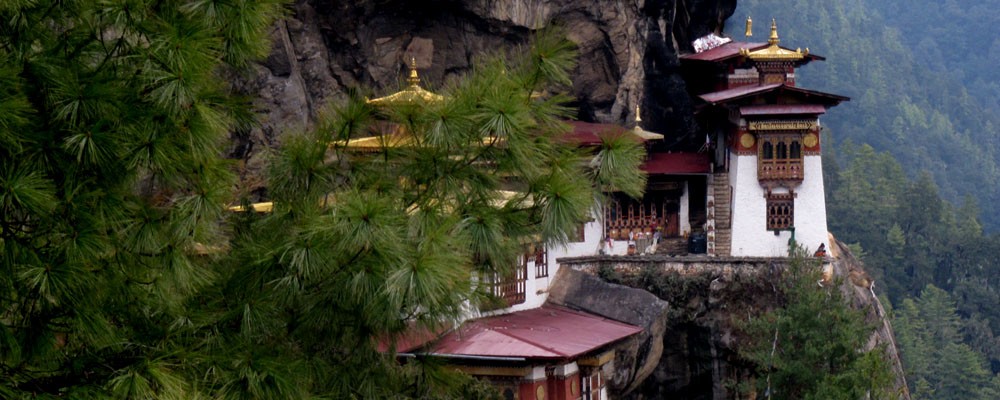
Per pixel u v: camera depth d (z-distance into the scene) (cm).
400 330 2589
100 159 2186
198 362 2322
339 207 2388
